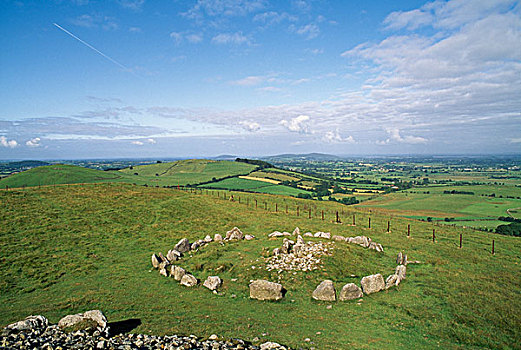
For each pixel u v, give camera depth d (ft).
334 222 187.42
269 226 157.17
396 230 166.71
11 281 85.35
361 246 113.91
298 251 97.09
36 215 151.12
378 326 57.36
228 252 105.81
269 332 54.60
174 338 50.39
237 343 49.03
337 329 56.13
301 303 68.85
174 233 142.00
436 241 138.31
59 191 212.43
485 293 71.41
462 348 49.78
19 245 113.39
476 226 268.41
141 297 73.72
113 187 250.16
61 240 122.93
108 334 51.31
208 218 176.76
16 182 337.31
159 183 464.65
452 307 64.34
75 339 47.34
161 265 94.43
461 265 98.07
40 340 46.11
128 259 107.24
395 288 77.05
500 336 52.85
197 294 75.15
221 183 506.48
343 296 70.38
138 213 174.91
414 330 55.62
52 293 77.97
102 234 135.13
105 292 77.25
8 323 59.62
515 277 84.89
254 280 80.59
